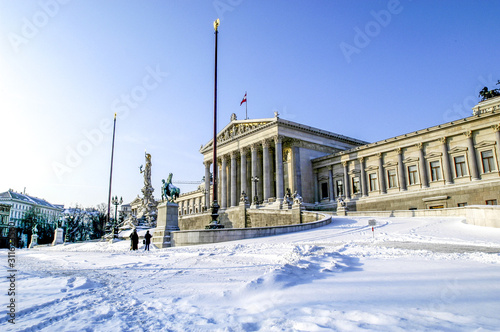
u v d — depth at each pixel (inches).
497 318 225.5
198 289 378.3
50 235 4904.0
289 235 1185.4
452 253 584.7
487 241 799.7
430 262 488.7
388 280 363.3
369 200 2532.0
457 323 217.2
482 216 1112.8
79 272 559.8
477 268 421.1
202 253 793.6
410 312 244.4
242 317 258.8
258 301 304.5
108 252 1111.6
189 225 3206.2
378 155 2536.9
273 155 3238.2
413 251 629.6
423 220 1444.4
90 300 332.8
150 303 318.7
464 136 2074.3
